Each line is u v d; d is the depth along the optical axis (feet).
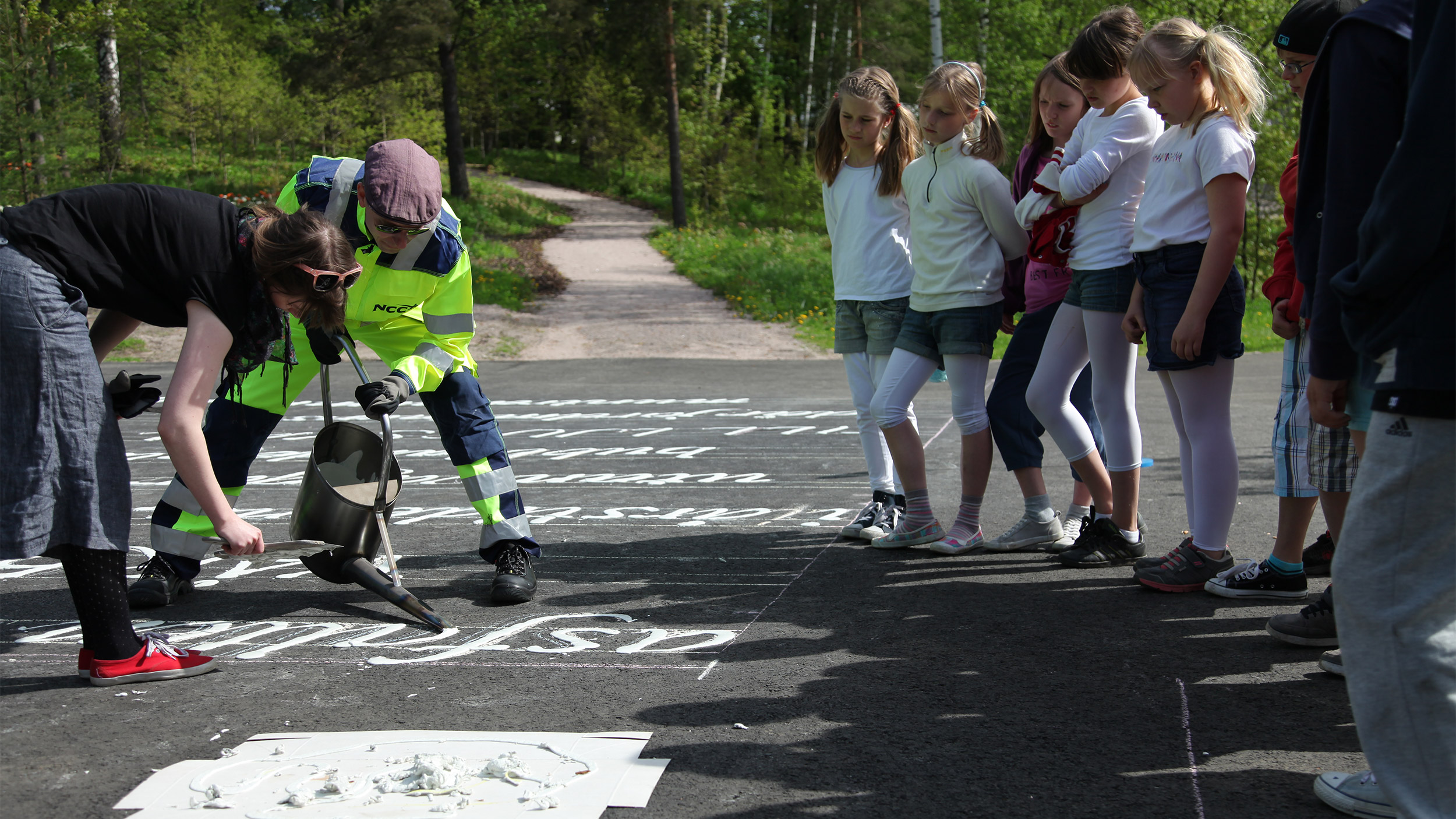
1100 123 12.70
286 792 7.19
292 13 159.94
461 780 7.36
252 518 17.38
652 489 19.86
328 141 108.78
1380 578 6.21
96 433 9.05
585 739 8.14
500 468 12.68
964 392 14.15
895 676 9.59
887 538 14.78
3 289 8.54
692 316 60.18
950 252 13.69
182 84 100.73
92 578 9.32
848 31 123.44
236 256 9.27
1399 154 5.76
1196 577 12.19
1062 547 14.62
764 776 7.50
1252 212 66.03
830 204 15.53
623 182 140.56
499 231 98.43
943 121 13.47
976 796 7.16
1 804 7.17
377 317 11.98
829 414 30.27
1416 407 5.99
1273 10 60.13
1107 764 7.66
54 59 71.00
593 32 106.42
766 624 11.28
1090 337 12.91
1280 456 11.56
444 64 105.50
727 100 120.06
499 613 11.90
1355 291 6.15
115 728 8.54
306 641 10.91
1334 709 8.65
